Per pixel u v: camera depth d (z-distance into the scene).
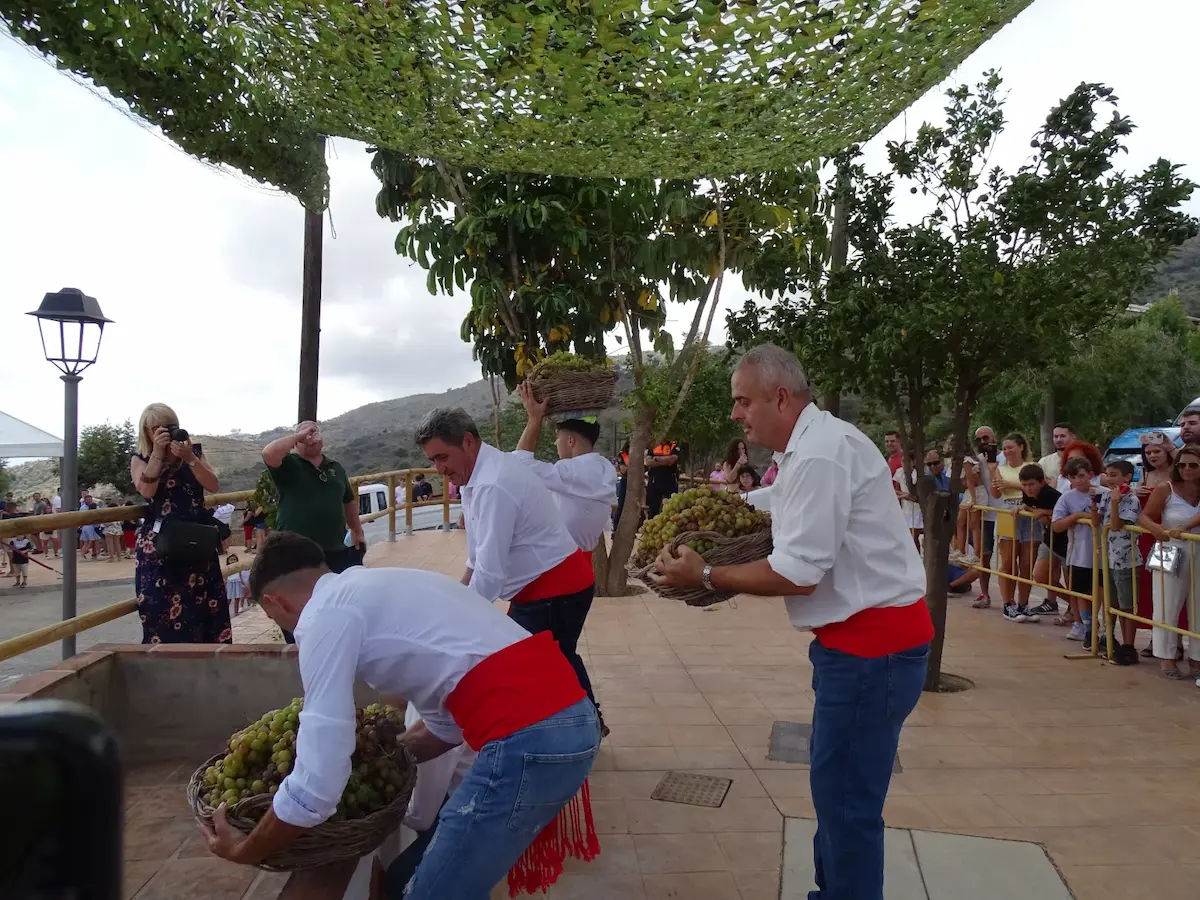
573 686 2.40
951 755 4.53
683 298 8.35
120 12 2.38
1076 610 7.04
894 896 3.19
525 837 2.27
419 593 2.37
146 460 4.48
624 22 2.74
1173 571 5.89
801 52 2.96
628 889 3.21
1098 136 4.76
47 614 13.02
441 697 2.35
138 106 2.63
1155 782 4.18
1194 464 5.83
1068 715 5.16
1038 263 4.97
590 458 4.47
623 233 8.04
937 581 5.61
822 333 5.50
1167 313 27.64
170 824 3.35
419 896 2.22
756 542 2.67
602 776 4.19
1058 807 3.91
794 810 3.82
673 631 7.10
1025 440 8.98
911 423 5.50
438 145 3.78
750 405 2.67
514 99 3.33
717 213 7.86
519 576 3.73
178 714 4.01
